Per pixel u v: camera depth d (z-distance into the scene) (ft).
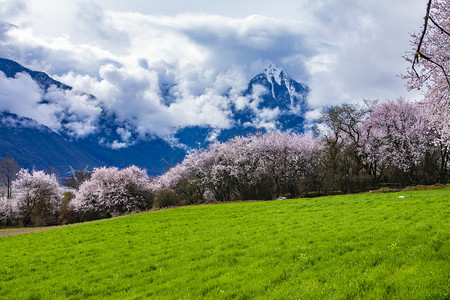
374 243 45.09
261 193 230.07
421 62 60.54
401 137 184.65
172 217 110.93
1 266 57.77
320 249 46.11
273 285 34.76
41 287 43.88
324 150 220.23
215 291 35.09
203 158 259.60
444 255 34.04
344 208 88.22
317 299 28.55
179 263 49.29
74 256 62.85
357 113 200.95
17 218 256.73
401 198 95.55
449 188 129.29
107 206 246.68
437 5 60.59
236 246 56.24
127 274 46.80
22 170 259.39
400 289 27.76
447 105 72.33
